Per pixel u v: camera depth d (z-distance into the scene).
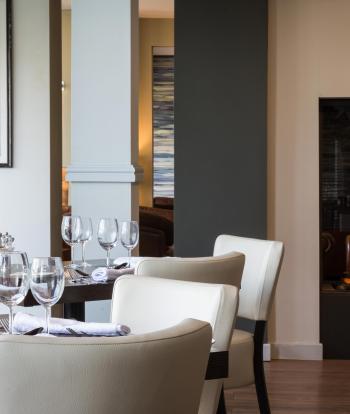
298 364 6.06
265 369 5.91
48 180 5.50
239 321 6.14
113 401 1.57
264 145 6.11
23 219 5.52
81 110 5.29
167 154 13.02
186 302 2.44
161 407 1.65
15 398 1.54
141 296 2.57
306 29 6.17
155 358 1.60
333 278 6.51
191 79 6.11
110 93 5.26
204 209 6.11
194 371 1.72
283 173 6.18
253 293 3.93
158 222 9.31
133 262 3.93
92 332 2.23
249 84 6.10
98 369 1.55
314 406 4.96
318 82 6.18
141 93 13.05
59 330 2.24
